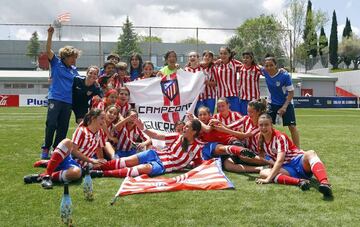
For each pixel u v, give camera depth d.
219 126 6.66
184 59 44.59
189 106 8.35
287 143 5.77
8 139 10.62
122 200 4.72
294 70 46.31
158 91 8.34
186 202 4.64
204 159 6.67
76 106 7.69
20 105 32.22
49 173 5.47
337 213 4.28
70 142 5.59
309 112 28.00
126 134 7.18
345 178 6.01
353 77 48.66
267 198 4.83
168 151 6.45
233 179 5.89
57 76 7.21
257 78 8.95
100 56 33.19
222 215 4.19
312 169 5.28
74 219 4.05
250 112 6.56
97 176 5.96
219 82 9.13
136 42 35.50
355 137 11.63
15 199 4.76
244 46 35.44
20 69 47.69
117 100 7.84
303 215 4.21
